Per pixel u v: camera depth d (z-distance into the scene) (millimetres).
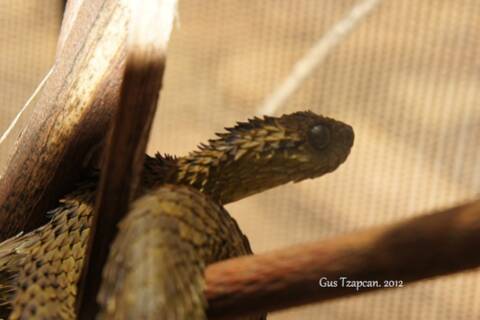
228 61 898
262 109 631
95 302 256
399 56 826
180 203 261
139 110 251
